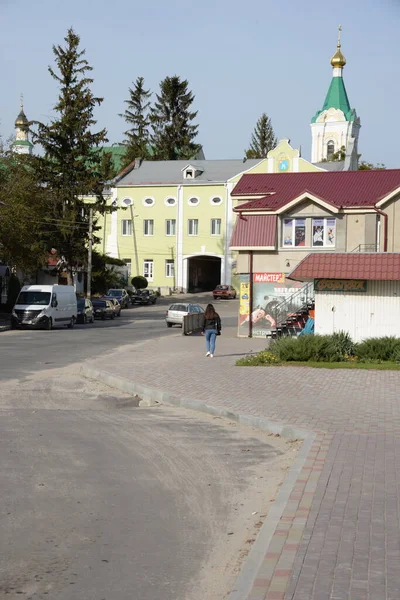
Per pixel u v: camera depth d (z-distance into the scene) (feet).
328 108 327.06
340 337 81.61
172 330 138.41
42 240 193.88
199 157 319.06
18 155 178.40
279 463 32.63
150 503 25.62
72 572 18.92
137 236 265.34
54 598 17.26
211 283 294.05
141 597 17.44
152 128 318.65
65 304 142.92
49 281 236.63
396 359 76.74
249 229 118.73
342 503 23.67
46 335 120.37
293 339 79.66
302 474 27.94
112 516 23.91
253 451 35.12
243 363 72.84
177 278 262.88
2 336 116.98
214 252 258.37
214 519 23.93
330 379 60.59
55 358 81.71
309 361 75.66
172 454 34.01
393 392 53.06
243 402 47.98
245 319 120.88
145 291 232.94
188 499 26.32
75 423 41.73
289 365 72.02
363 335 88.17
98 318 174.09
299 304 118.21
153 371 65.72
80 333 126.82
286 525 21.34
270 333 116.78
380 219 112.16
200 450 35.19
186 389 54.03
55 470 29.99
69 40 201.57
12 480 28.14
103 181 205.57
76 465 31.01
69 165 201.36
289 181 123.95
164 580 18.52
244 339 116.06
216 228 258.78
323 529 20.89
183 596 17.54
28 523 22.90
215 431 40.29
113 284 236.63
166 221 263.29
